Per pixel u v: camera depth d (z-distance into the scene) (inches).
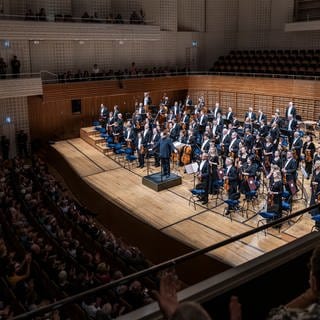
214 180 575.5
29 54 917.8
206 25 1205.7
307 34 1090.1
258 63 1077.8
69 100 949.2
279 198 472.1
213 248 112.4
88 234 475.5
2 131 875.4
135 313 94.0
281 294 119.0
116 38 962.1
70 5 981.2
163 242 497.7
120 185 659.4
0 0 871.7
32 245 382.6
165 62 1160.2
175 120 803.4
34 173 682.2
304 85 930.7
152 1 1114.7
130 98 1037.2
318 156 557.3
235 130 727.7
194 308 55.7
